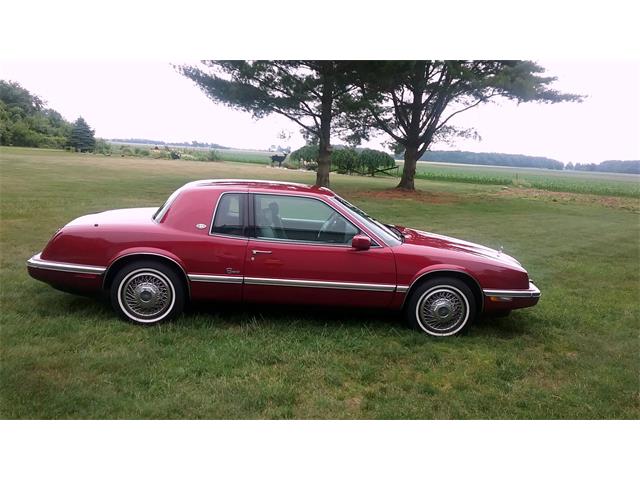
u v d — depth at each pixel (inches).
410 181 1034.7
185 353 157.9
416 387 147.2
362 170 1745.8
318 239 187.2
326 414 129.7
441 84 898.1
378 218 560.7
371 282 185.2
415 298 188.4
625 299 265.3
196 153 2691.9
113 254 177.8
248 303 187.0
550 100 849.5
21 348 152.8
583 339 196.5
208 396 133.0
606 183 2337.6
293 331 182.2
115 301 179.0
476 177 1962.4
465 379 154.2
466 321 191.0
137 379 139.6
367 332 187.0
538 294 195.0
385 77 755.4
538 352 180.9
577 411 139.0
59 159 1422.2
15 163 1115.3
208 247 180.1
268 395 134.6
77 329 171.0
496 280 189.8
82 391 130.9
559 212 790.5
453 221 575.8
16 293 205.8
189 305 202.5
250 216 185.3
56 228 362.6
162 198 609.6
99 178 865.5
